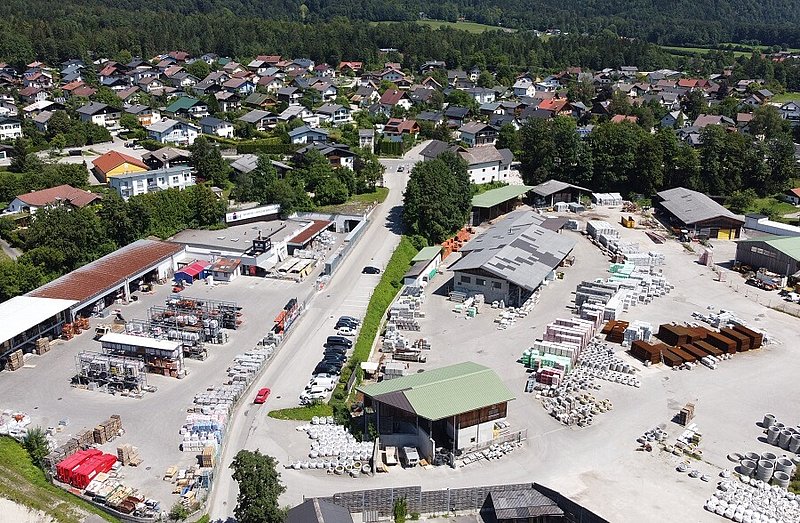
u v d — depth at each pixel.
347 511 35.28
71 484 38.84
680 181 104.88
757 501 38.09
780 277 70.44
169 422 44.81
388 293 67.12
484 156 108.75
